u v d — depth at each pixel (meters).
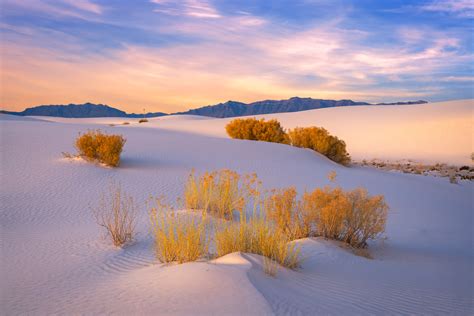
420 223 15.52
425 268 8.96
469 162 49.94
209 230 10.56
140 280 6.70
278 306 5.16
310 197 11.02
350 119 85.69
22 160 20.16
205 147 29.59
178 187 17.95
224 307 4.98
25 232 11.38
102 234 11.23
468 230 14.86
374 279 7.51
